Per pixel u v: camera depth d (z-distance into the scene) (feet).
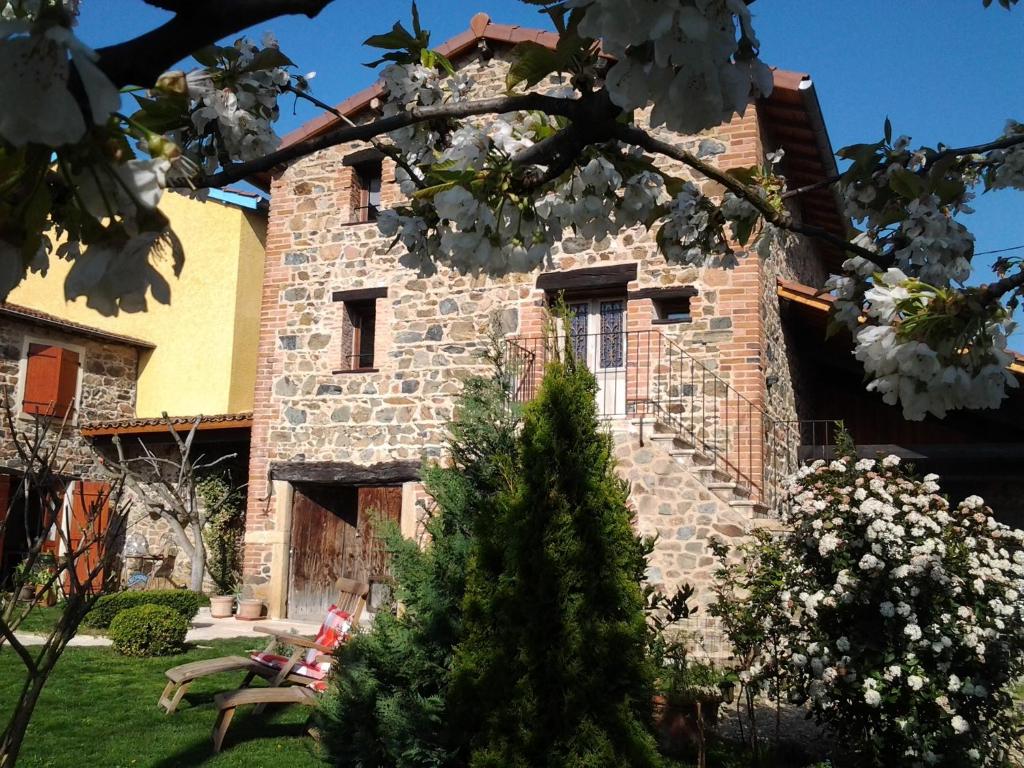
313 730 15.79
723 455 29.71
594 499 12.34
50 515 9.98
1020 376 26.68
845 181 6.44
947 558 16.10
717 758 16.55
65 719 19.40
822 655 16.20
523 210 5.53
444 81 6.59
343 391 36.65
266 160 5.05
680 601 15.78
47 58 2.68
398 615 15.19
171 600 32.04
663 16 3.42
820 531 16.87
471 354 34.35
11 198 3.14
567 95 5.86
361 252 37.17
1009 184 6.89
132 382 50.60
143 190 3.01
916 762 15.70
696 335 30.71
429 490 14.76
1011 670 16.35
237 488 46.80
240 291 49.21
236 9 3.34
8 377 45.03
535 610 11.95
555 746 11.57
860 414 37.86
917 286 5.61
